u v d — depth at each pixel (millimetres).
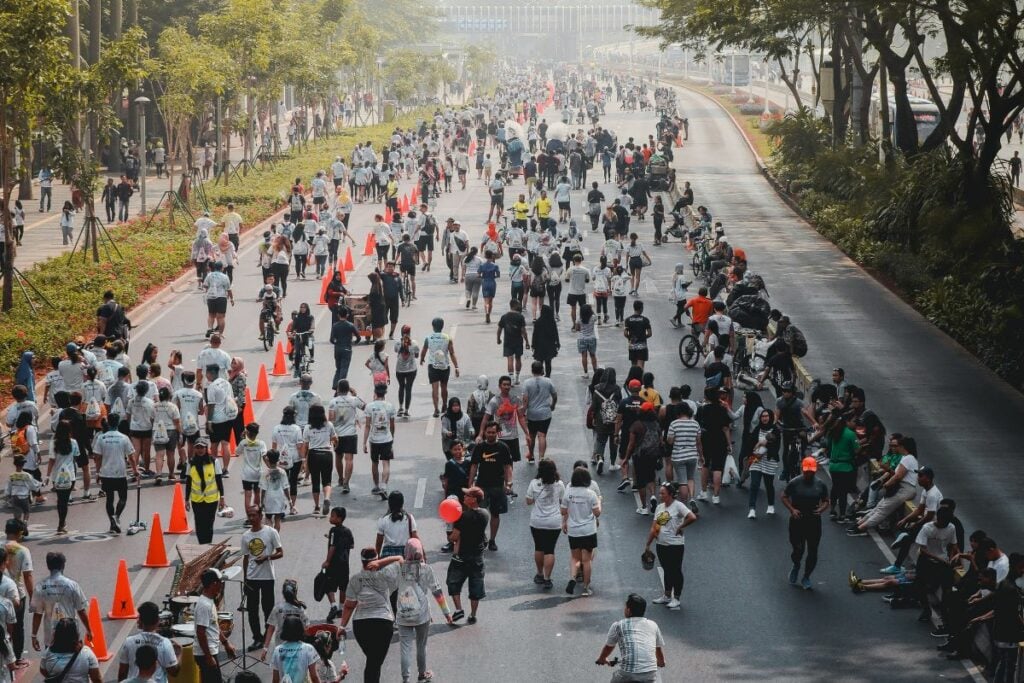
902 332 110438
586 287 124625
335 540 54031
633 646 44875
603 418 74750
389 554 53719
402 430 83688
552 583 59688
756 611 56656
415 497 71125
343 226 135375
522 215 150000
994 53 120312
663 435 71188
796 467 71000
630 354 93938
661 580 60188
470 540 54906
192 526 67188
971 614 50844
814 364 99188
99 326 96875
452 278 131625
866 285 130500
